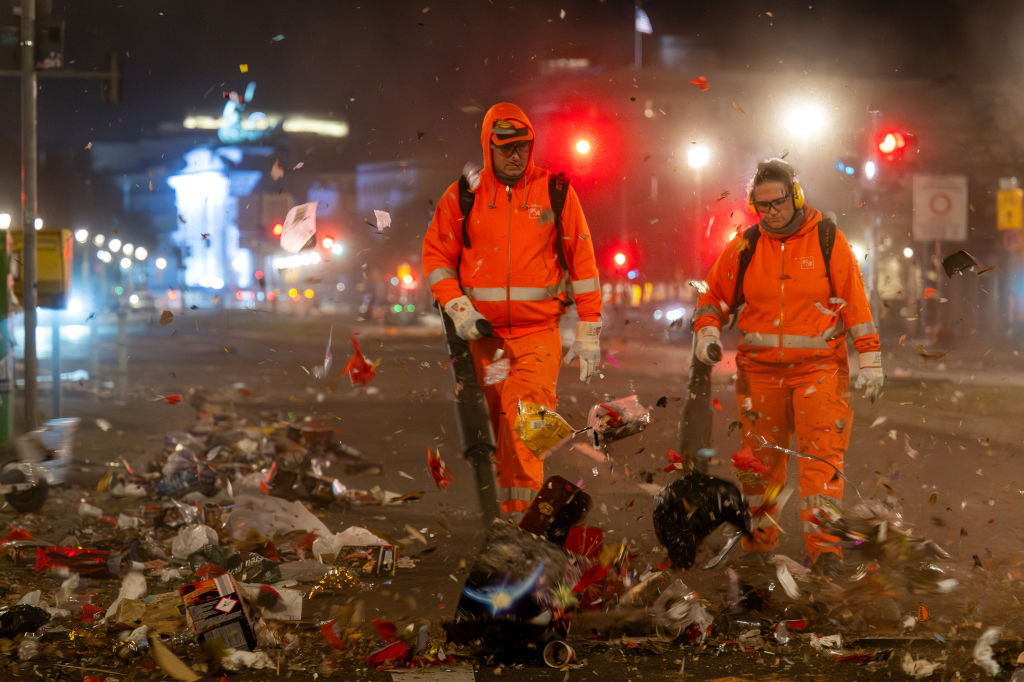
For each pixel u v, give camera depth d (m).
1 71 21.22
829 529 9.88
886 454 19.94
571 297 10.33
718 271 10.71
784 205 10.23
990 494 15.41
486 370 9.76
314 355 54.06
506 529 8.34
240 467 15.70
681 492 9.52
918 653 8.16
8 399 18.70
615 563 8.79
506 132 9.87
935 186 37.75
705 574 10.03
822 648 8.25
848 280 10.32
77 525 13.06
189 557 10.83
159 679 7.65
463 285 10.24
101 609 9.23
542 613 7.98
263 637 8.34
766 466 10.64
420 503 15.11
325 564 10.91
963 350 51.31
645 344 59.50
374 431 24.09
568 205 10.08
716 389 30.98
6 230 18.97
